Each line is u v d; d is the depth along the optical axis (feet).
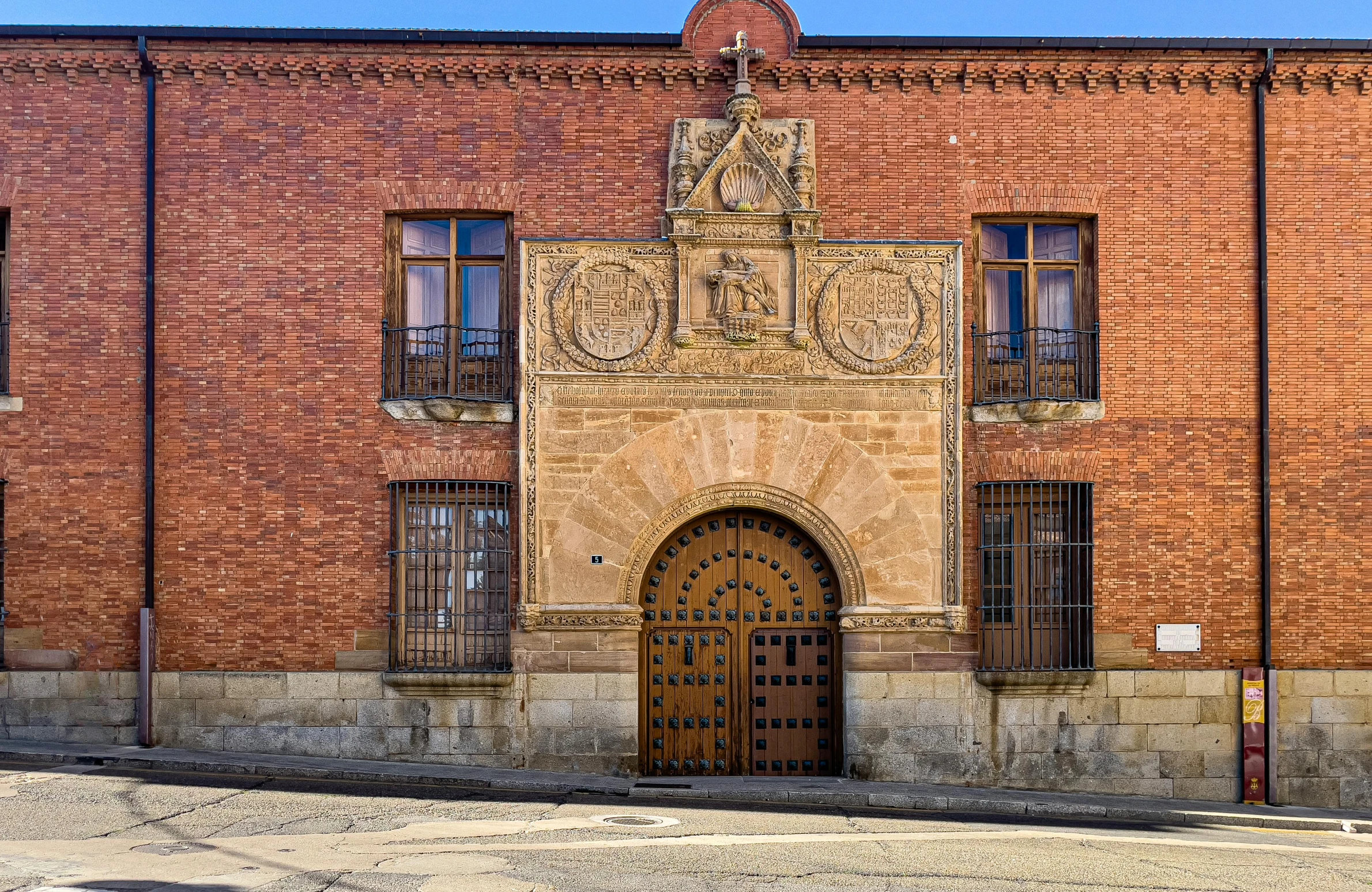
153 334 50.08
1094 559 50.47
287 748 48.96
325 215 50.78
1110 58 51.62
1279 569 50.88
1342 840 42.75
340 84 51.08
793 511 50.24
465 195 50.85
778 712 50.72
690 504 50.08
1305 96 52.13
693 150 50.88
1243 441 51.24
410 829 36.14
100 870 29.55
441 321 51.70
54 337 50.06
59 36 50.29
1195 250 51.70
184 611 49.47
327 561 49.80
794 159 50.72
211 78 50.83
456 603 50.19
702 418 50.14
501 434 50.44
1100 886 31.68
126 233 50.49
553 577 49.49
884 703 49.55
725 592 51.11
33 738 49.01
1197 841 40.55
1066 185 51.60
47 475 49.70
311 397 50.26
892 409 50.47
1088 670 49.65
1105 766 49.78
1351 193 51.90
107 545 49.57
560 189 50.98
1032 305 52.54
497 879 29.71
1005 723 49.75
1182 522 50.85
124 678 49.19
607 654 49.32
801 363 50.44
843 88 51.60
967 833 39.22
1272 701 49.90
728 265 50.47
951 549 50.08
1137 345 51.34
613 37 50.83
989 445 50.96
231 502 49.85
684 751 50.42
